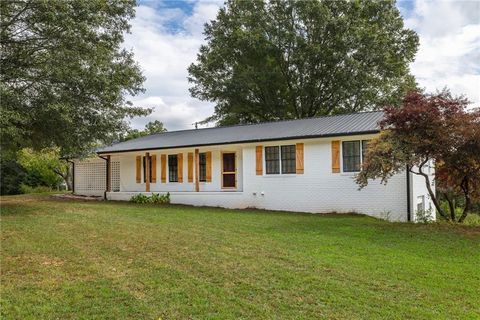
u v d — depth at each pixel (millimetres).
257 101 31375
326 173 14672
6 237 8633
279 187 15727
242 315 4371
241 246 7844
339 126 15344
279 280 5590
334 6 28797
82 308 4570
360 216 13336
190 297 4914
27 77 12383
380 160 9977
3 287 5285
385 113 10727
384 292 5133
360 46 27641
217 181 18328
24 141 14141
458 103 9781
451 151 9805
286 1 29078
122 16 15711
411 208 13312
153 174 20312
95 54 13367
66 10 12305
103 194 21859
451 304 4746
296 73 29953
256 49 28922
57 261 6637
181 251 7375
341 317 4316
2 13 12133
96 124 13945
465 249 7797
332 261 6660
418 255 7246
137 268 6211
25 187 28719
